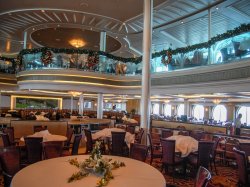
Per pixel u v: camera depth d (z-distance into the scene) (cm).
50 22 1410
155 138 838
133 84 1214
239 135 833
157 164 720
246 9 1138
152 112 2850
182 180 574
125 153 727
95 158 313
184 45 1677
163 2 1127
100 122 1162
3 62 1538
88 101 2928
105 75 1201
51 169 321
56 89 1138
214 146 646
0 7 1215
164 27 1433
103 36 1516
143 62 943
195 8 1180
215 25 1355
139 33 1523
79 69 1160
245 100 1675
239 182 500
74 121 1102
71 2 1176
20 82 1266
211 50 905
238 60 784
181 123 1080
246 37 762
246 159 479
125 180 288
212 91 887
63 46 1886
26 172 305
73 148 586
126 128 892
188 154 594
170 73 1063
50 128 884
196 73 952
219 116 2094
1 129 861
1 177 518
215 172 645
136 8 1212
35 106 2473
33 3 1180
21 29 1516
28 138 518
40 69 1158
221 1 1096
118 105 3133
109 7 1217
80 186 260
